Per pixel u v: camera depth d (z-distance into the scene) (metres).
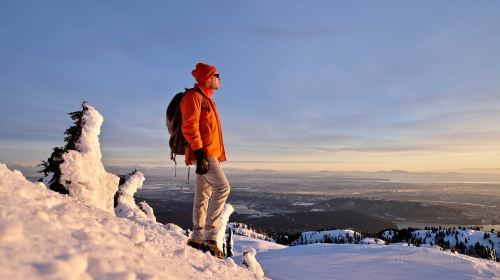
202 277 2.37
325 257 9.72
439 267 8.23
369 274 8.05
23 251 1.29
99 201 6.66
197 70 4.43
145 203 9.61
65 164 6.13
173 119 4.41
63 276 1.27
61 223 1.77
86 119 6.68
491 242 159.38
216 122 4.47
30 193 2.00
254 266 5.23
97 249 1.66
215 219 4.31
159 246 2.60
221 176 4.36
